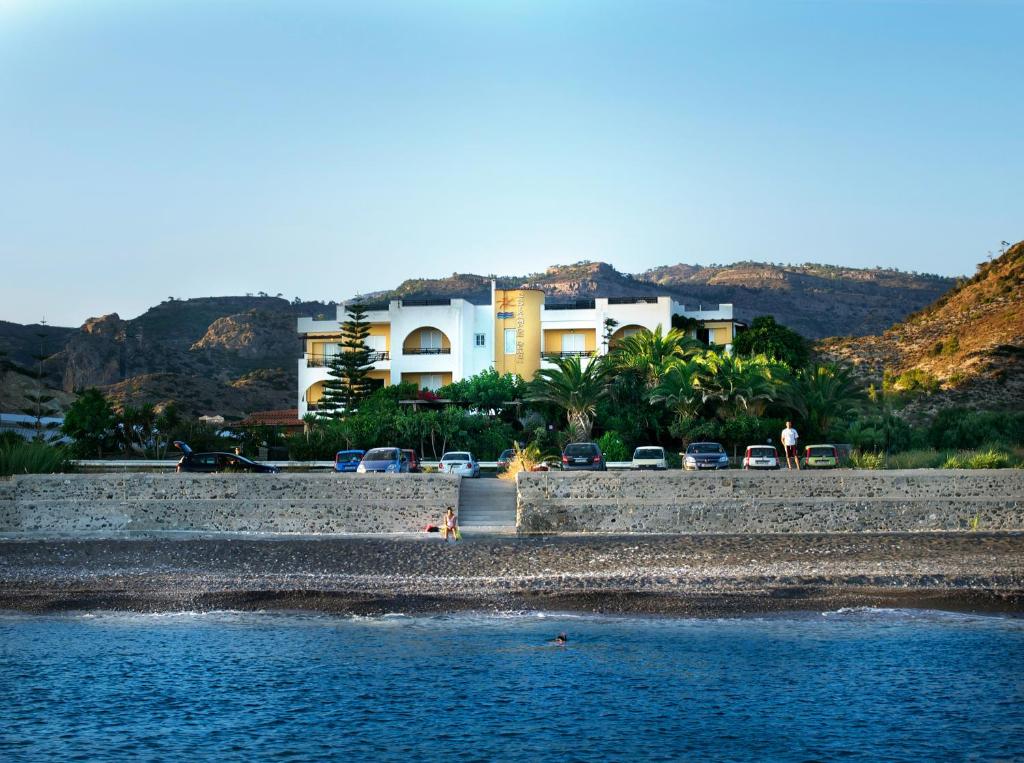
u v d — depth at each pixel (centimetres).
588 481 3747
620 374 7000
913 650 2519
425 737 2055
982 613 2814
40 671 2428
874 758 1941
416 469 5056
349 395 8338
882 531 3694
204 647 2597
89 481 3847
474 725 2116
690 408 6619
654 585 3062
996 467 4438
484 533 3712
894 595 2973
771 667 2414
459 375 8706
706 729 2086
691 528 3722
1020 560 3222
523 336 8762
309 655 2538
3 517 3831
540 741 2033
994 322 12069
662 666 2438
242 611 2919
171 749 1997
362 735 2061
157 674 2405
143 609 2930
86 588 3097
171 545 3534
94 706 2217
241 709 2198
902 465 4862
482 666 2458
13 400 10844
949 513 3706
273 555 3388
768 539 3541
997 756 1942
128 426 7188
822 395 6619
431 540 3588
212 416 16800
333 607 2938
